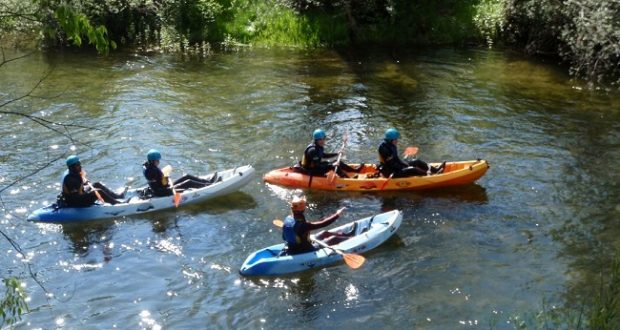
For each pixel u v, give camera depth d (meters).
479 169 12.21
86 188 11.55
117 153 13.84
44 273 9.69
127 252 10.27
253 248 10.41
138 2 22.62
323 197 12.12
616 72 18.91
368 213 11.53
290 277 9.58
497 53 21.14
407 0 22.45
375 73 19.31
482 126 15.28
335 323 8.56
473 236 10.63
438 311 8.74
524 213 11.35
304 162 12.52
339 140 14.59
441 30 22.27
